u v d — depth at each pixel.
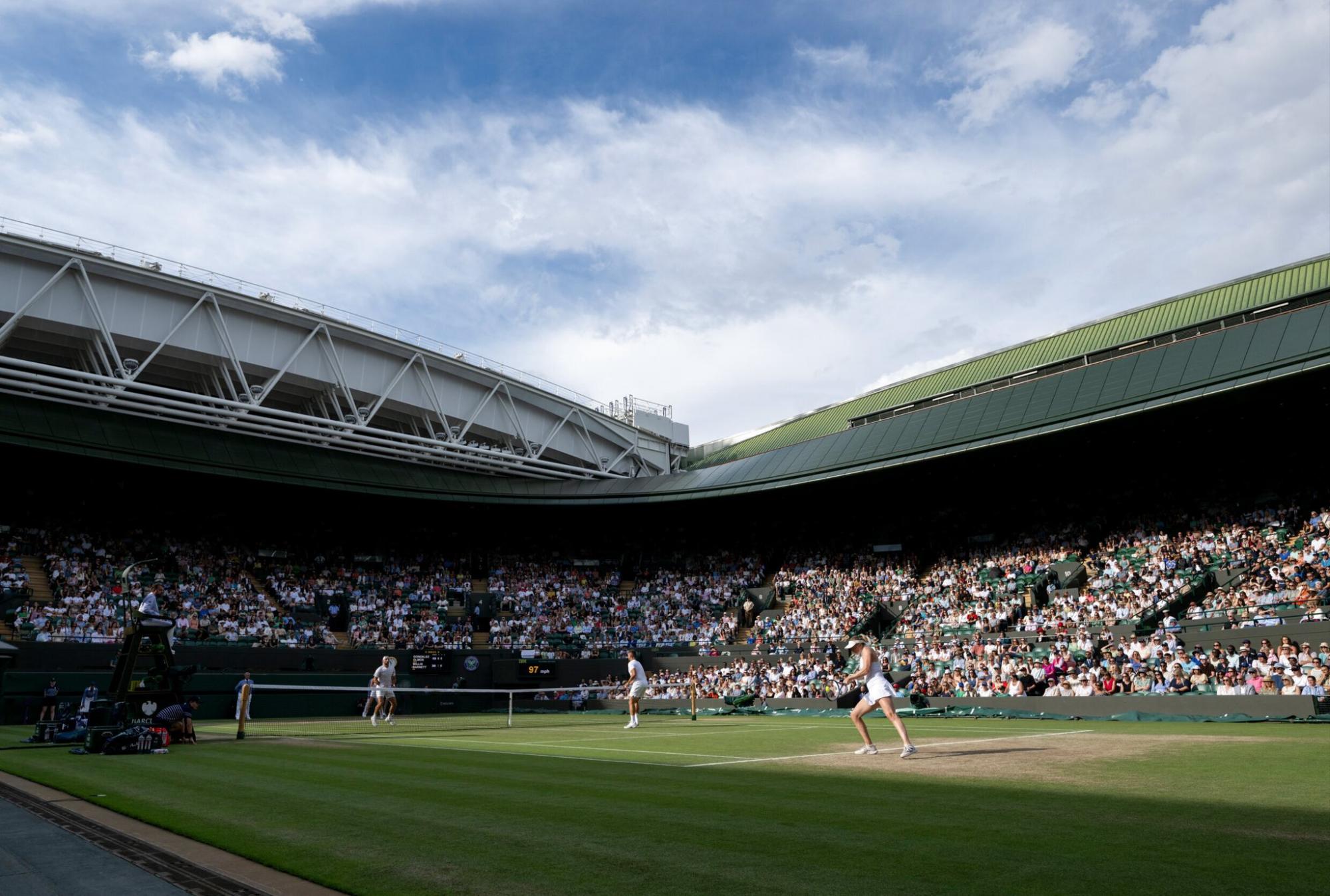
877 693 14.26
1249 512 42.00
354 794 10.34
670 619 56.78
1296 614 31.88
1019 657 36.28
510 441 59.44
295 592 51.31
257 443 50.69
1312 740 17.52
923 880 5.75
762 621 53.12
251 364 46.22
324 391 50.75
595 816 8.46
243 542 54.00
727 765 13.42
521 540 64.31
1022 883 5.64
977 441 43.38
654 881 5.84
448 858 6.64
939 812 8.43
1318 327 34.19
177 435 47.69
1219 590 37.03
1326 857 6.29
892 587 50.91
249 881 6.09
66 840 7.60
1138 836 7.12
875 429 50.12
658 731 25.19
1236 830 7.37
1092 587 42.06
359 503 57.78
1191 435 43.53
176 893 5.83
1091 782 10.44
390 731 26.47
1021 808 8.61
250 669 43.62
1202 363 37.16
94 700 17.92
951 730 22.84
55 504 49.56
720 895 5.47
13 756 15.86
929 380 59.78
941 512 55.41
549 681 50.84
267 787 11.05
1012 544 50.19
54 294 40.28
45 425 43.22
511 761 14.61
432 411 53.97
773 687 42.25
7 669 35.66
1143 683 30.27
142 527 51.09
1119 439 44.00
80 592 43.03
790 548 60.47
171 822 8.36
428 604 55.09
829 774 11.77
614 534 65.38
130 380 41.59
